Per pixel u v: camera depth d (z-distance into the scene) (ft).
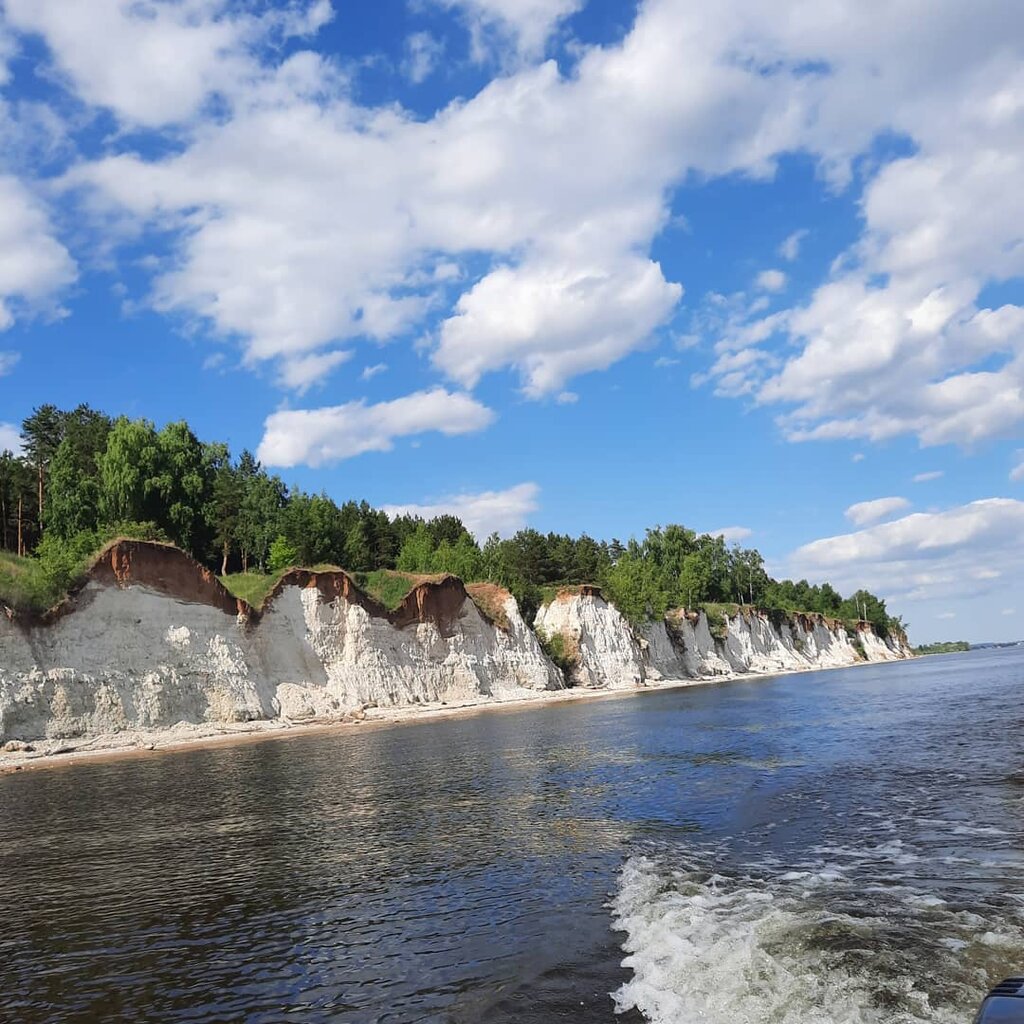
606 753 109.70
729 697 235.81
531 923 39.32
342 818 70.49
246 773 105.81
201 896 47.93
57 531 249.34
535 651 295.48
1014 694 176.86
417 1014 29.66
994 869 43.29
